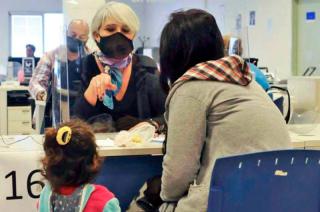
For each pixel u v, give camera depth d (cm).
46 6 1170
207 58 167
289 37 755
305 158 140
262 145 152
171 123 158
